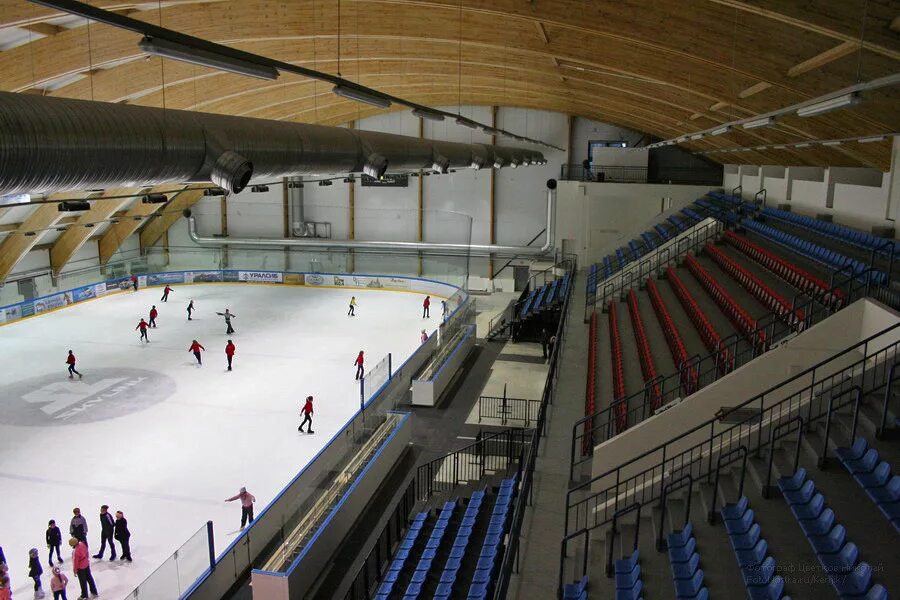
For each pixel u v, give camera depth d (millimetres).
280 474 19875
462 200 49750
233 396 25953
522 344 36062
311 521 16578
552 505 13656
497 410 26594
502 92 39969
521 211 49219
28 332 34938
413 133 48938
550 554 11891
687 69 18172
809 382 14023
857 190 22328
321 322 37719
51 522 14914
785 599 7934
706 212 33250
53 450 21172
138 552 16016
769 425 12914
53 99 8398
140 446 21547
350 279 48000
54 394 25938
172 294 45094
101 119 8875
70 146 8312
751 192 35344
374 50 24078
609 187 39844
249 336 34469
